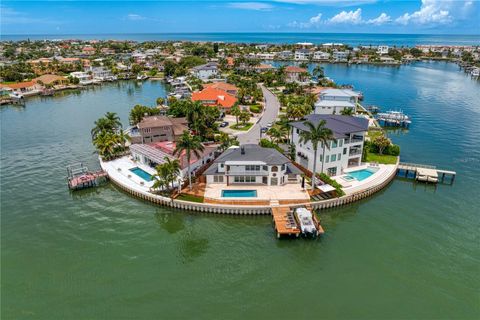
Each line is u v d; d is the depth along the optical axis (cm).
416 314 3659
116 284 4069
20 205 5872
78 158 7988
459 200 6112
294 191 6056
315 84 17138
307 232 4897
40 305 3766
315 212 5709
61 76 18862
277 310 3700
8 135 9825
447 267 4372
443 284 4084
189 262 4478
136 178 6675
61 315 3638
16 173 7175
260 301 3825
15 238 4941
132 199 6159
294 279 4175
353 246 4819
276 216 5288
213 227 5341
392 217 5566
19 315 3638
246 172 6153
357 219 5525
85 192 6394
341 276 4228
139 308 3716
